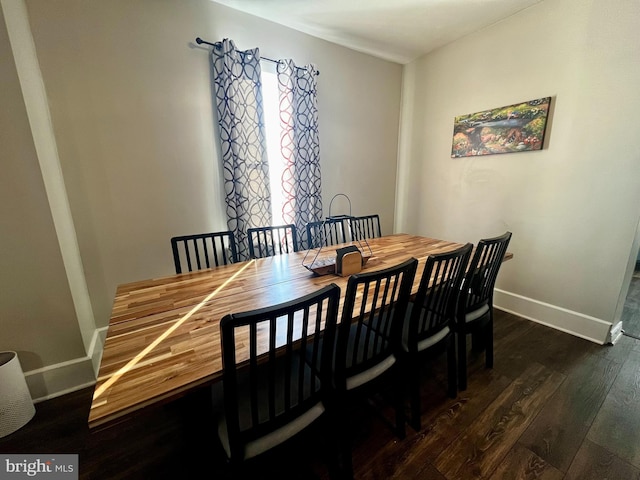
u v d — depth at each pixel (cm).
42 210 152
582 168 207
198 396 101
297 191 275
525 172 240
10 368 141
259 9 227
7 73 135
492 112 253
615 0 180
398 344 130
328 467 113
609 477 117
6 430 140
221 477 104
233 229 242
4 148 139
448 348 155
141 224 215
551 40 212
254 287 144
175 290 141
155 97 206
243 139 233
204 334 103
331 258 187
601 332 211
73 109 182
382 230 369
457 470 122
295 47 260
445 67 291
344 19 241
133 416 71
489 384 172
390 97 337
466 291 155
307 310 85
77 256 191
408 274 113
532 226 242
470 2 217
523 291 255
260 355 90
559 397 161
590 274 213
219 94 221
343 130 309
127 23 190
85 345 177
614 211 197
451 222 307
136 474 121
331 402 108
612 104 189
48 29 168
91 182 194
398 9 227
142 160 208
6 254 147
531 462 124
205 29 216
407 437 137
